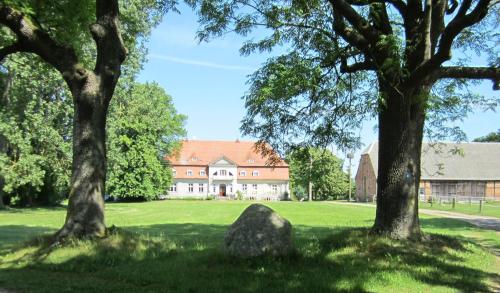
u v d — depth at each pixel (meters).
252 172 103.12
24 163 37.91
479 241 17.39
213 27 13.27
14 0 10.84
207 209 42.50
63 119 40.72
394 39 10.10
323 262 10.23
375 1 11.82
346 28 12.09
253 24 13.19
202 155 105.75
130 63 40.59
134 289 8.26
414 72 11.14
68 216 11.44
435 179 78.69
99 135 11.68
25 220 28.78
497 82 12.31
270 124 13.45
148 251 10.94
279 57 12.38
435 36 12.66
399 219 12.20
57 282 8.70
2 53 11.70
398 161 12.22
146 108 71.00
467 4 10.38
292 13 12.48
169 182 86.06
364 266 10.08
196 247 12.13
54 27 13.91
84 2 13.64
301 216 31.41
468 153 82.12
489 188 79.75
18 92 37.34
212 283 8.53
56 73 36.47
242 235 10.21
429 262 10.67
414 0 12.60
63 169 40.81
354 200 86.50
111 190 73.56
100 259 10.12
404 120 12.15
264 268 9.56
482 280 9.57
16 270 9.73
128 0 32.03
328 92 12.43
